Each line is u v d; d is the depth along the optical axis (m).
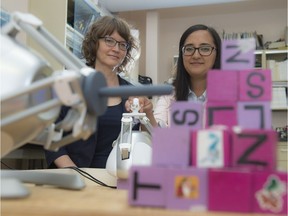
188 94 1.42
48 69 0.47
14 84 0.43
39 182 0.60
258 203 0.35
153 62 4.46
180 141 0.39
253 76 0.42
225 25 4.54
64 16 2.23
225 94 0.42
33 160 1.98
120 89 0.43
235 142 0.37
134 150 0.74
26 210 0.36
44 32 0.53
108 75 1.59
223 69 0.43
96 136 1.33
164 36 4.75
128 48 1.69
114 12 4.42
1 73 0.44
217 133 0.38
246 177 0.36
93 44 1.60
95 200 0.42
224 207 0.36
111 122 1.35
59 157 1.24
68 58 0.51
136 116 0.84
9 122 0.43
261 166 0.36
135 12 4.52
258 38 4.09
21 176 0.60
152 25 4.48
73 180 0.58
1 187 0.42
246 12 4.47
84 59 1.65
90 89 0.42
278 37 4.33
